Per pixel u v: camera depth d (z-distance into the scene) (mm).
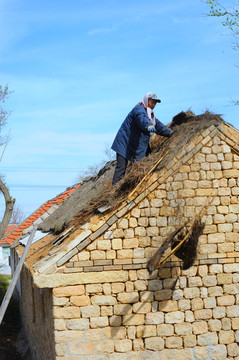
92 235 7805
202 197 8234
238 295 8219
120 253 7879
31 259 10609
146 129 8422
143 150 9109
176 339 7934
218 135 8336
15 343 13969
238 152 8375
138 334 7820
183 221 8055
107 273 7789
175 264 8039
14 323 16234
